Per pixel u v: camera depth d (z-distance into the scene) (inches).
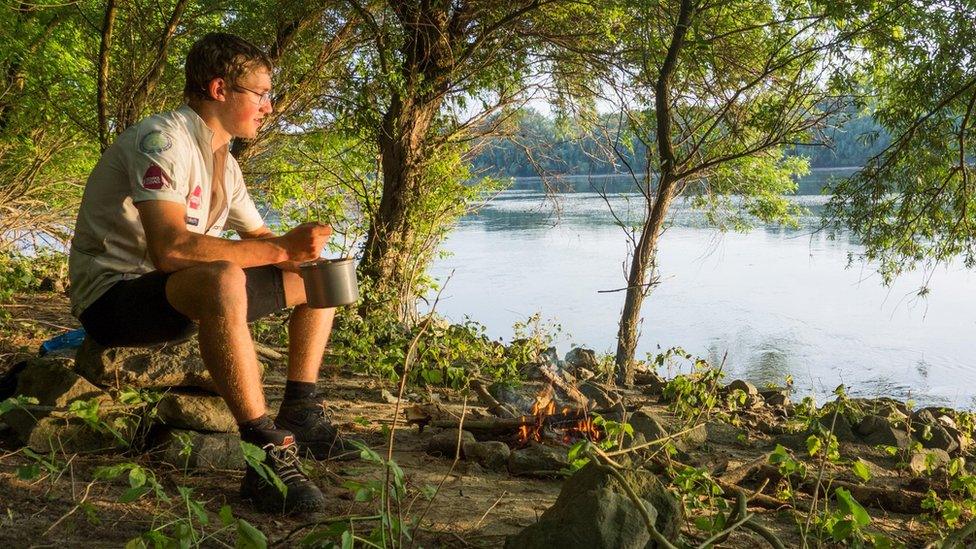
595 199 1670.8
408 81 410.9
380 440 168.6
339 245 439.8
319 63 442.9
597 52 425.4
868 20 360.2
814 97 378.3
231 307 114.0
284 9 422.6
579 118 483.5
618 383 360.5
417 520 116.0
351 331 292.2
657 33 382.6
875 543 111.0
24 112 522.0
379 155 444.5
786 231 1283.2
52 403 133.9
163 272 119.4
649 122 412.8
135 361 142.3
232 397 114.0
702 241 1176.8
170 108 475.5
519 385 241.1
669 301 758.5
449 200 454.3
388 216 420.8
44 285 397.4
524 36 428.1
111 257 124.9
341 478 130.7
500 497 133.0
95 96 503.8
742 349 579.5
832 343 598.9
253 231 144.9
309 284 123.6
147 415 134.3
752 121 383.6
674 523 102.9
